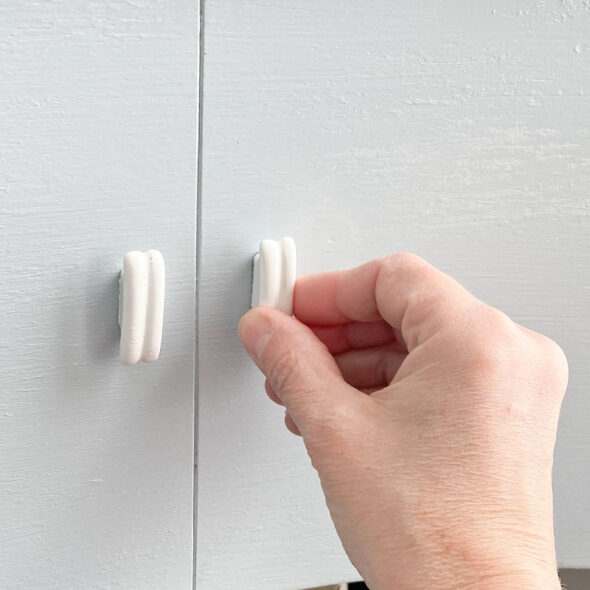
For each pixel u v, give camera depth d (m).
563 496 0.56
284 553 0.53
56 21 0.38
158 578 0.51
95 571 0.49
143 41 0.40
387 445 0.39
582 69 0.47
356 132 0.45
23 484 0.46
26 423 0.45
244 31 0.41
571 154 0.48
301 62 0.43
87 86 0.40
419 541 0.37
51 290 0.43
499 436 0.38
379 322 0.49
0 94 0.39
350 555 0.40
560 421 0.54
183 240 0.44
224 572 0.52
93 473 0.47
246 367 0.48
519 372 0.39
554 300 0.51
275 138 0.44
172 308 0.45
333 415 0.40
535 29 0.45
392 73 0.44
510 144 0.47
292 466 0.51
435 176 0.47
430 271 0.43
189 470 0.49
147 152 0.42
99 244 0.43
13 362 0.44
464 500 0.37
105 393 0.46
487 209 0.48
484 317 0.40
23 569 0.48
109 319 0.44
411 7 0.43
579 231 0.50
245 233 0.45
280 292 0.44
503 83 0.46
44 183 0.41
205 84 0.42
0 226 0.41
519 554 0.36
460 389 0.39
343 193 0.46
